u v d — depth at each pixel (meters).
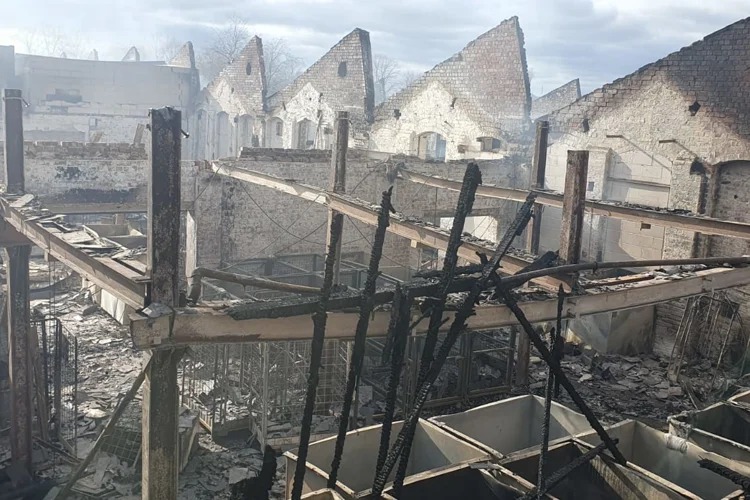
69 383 12.42
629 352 16.81
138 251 7.32
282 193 18.91
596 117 18.55
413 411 5.80
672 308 16.62
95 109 33.81
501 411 9.77
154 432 6.41
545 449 6.82
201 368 12.84
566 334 17.19
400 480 5.91
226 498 9.39
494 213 20.70
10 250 9.60
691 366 15.71
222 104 32.28
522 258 8.97
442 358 5.84
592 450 7.67
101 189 16.97
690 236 16.33
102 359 14.15
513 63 20.41
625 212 11.97
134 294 6.28
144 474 6.62
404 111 23.91
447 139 22.64
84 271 7.27
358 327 5.59
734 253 15.75
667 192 17.03
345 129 13.80
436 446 8.68
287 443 10.55
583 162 9.06
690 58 16.28
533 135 20.14
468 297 5.84
